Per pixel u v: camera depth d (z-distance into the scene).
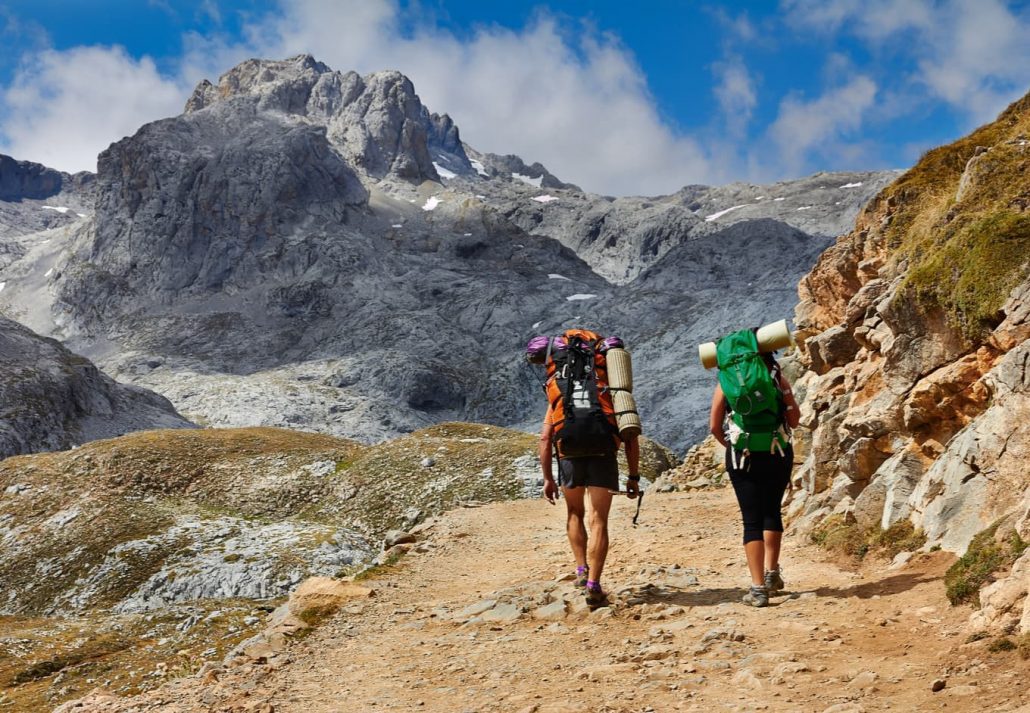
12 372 174.25
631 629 6.92
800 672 5.09
